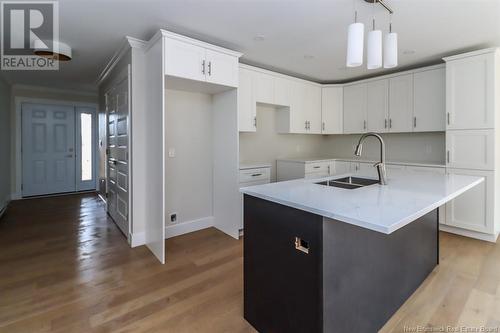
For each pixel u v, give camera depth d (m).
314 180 2.22
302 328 1.41
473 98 3.07
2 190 4.38
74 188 5.98
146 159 3.04
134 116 2.95
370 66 1.68
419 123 3.71
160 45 2.58
